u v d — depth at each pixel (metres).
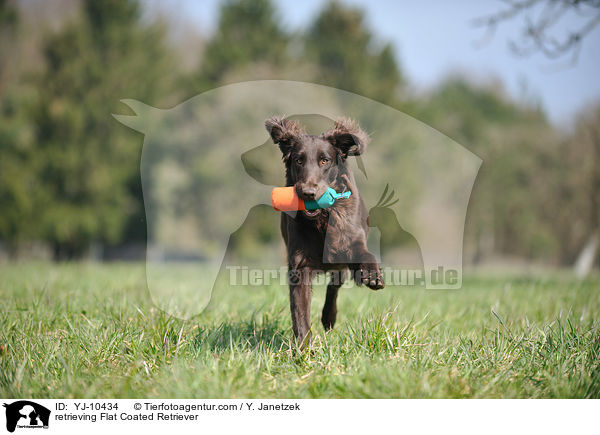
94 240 36.91
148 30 40.78
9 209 33.00
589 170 32.84
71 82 35.78
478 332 6.85
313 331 6.89
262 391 4.98
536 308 8.49
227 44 43.66
